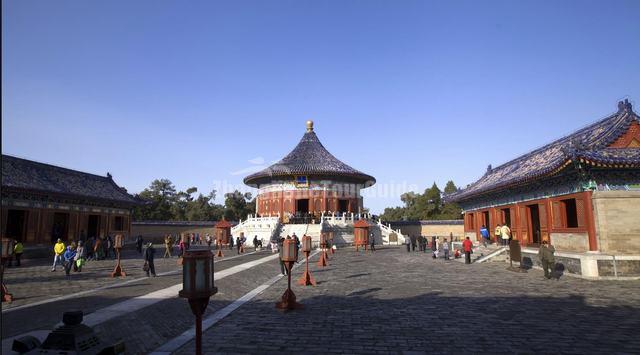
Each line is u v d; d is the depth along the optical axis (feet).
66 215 138.31
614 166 71.46
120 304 47.24
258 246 163.02
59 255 87.35
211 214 328.90
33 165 136.15
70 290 58.90
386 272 81.56
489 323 38.91
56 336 21.71
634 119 78.23
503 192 113.50
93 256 114.21
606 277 69.46
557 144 104.63
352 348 31.58
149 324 38.58
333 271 83.87
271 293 56.24
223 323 39.14
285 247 45.16
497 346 31.96
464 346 31.99
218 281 65.31
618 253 72.79
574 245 80.23
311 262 104.99
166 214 311.47
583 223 77.56
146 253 75.31
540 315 42.19
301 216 200.64
